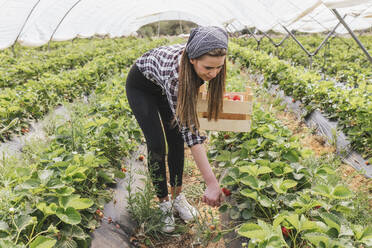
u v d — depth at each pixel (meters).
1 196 2.22
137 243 2.89
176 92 2.26
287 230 2.18
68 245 2.27
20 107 5.09
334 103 5.36
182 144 2.93
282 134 3.68
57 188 2.41
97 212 2.90
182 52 2.26
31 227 2.24
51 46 21.11
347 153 4.50
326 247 1.85
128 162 4.14
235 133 3.96
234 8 14.13
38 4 10.14
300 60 12.22
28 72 8.34
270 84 8.06
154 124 2.71
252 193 2.34
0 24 9.65
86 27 18.44
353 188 3.74
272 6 7.06
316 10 8.55
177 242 2.95
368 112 4.37
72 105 4.57
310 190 2.42
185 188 3.74
